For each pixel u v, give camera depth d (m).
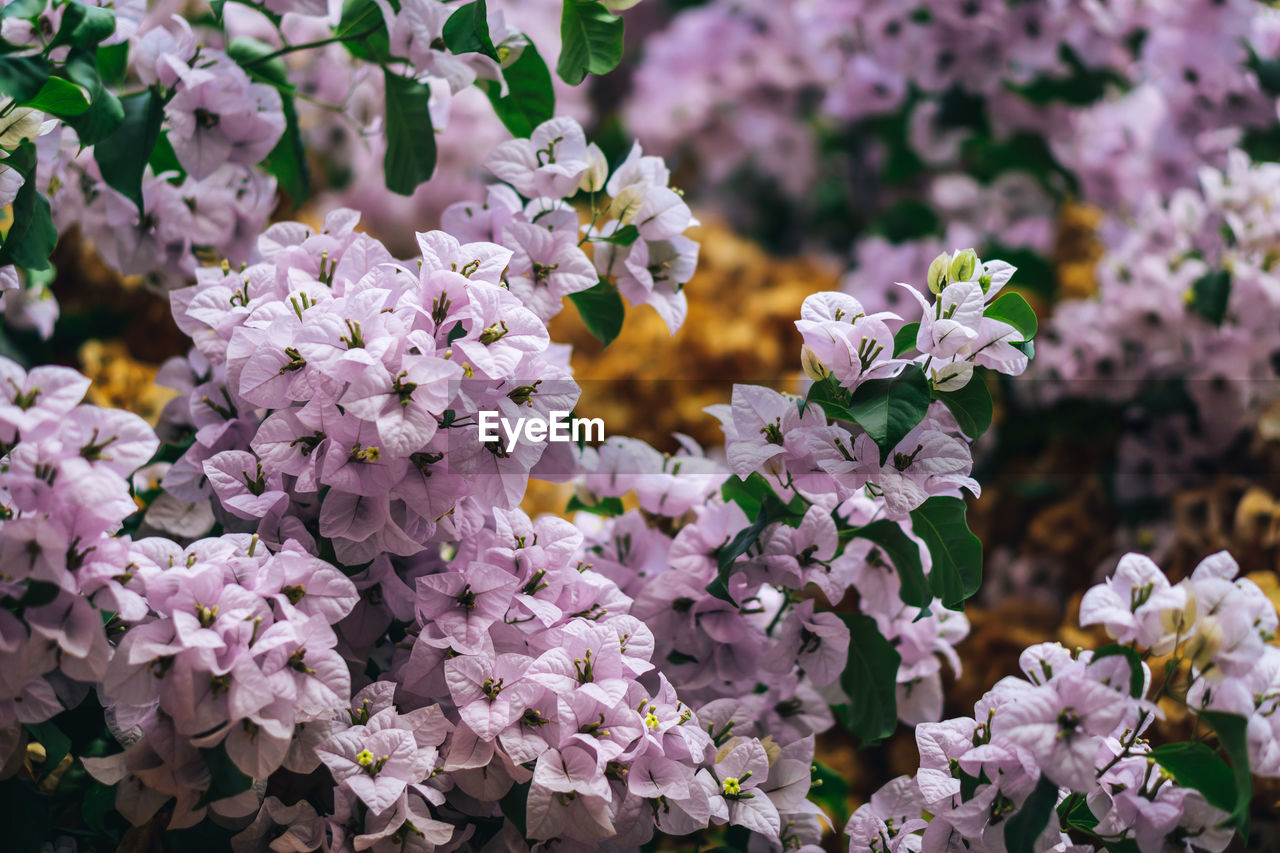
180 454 1.30
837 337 1.14
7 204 1.21
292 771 1.14
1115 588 1.12
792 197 2.76
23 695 1.12
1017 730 1.10
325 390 1.13
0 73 1.16
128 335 1.60
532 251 1.22
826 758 1.46
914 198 2.21
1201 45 1.57
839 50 2.09
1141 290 1.52
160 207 1.33
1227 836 1.13
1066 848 1.14
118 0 1.26
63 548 1.09
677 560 1.22
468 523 1.18
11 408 1.09
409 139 1.31
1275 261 1.45
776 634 1.27
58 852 1.18
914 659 1.26
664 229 1.24
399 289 1.16
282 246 1.23
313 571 1.14
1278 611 1.36
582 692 1.14
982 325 1.14
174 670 1.11
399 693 1.18
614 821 1.14
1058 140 1.83
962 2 1.69
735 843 1.24
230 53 1.33
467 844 1.18
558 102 2.20
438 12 1.25
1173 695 1.12
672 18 3.28
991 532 1.61
